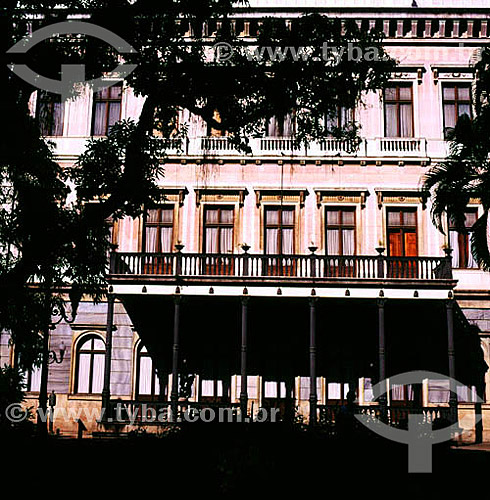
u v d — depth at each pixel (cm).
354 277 2262
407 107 2659
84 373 2503
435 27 2666
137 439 1628
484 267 1905
